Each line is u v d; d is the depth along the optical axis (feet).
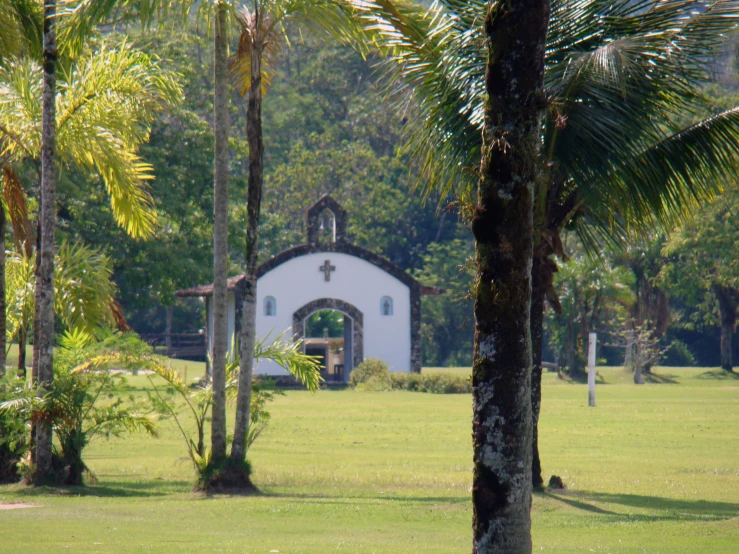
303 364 148.05
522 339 61.16
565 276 445.37
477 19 106.32
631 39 104.99
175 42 388.37
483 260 61.57
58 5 127.54
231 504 111.34
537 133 61.46
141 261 377.50
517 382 60.90
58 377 128.57
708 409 269.64
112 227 373.40
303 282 367.04
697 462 158.10
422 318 622.13
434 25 113.39
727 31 110.01
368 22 124.77
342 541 85.15
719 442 187.93
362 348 369.30
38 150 136.56
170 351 491.72
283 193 642.22
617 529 94.38
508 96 61.11
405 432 205.26
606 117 109.19
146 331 608.60
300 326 365.40
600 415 249.96
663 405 284.61
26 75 134.82
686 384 416.67
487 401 61.05
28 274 145.07
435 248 638.53
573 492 121.80
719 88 348.18
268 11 129.49
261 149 128.77
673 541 86.79
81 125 138.00
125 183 144.97
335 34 129.80
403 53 117.29
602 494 120.88
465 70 110.01
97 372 131.54
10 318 143.95
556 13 112.27
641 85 109.81
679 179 116.67
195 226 398.01
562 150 111.75
